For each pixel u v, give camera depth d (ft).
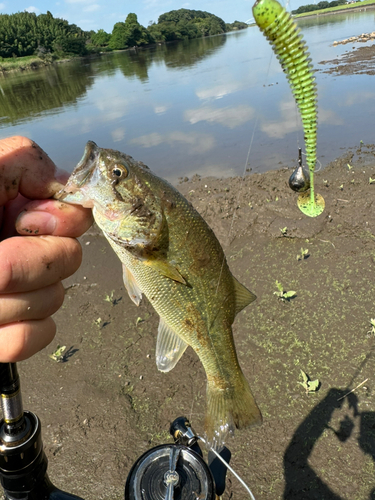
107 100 6.32
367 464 1.09
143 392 1.40
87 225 0.56
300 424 1.22
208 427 0.80
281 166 2.85
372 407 1.22
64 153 3.74
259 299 1.72
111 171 0.66
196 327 0.76
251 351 1.49
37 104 6.59
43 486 0.51
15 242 0.48
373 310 1.55
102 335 1.67
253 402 0.81
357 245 1.88
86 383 1.47
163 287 0.73
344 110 3.92
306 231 2.03
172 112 5.01
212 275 0.74
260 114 4.33
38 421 0.51
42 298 0.49
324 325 1.53
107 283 1.96
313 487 1.07
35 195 0.54
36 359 1.59
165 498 0.58
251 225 2.18
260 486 1.10
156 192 0.69
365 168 2.54
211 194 2.57
